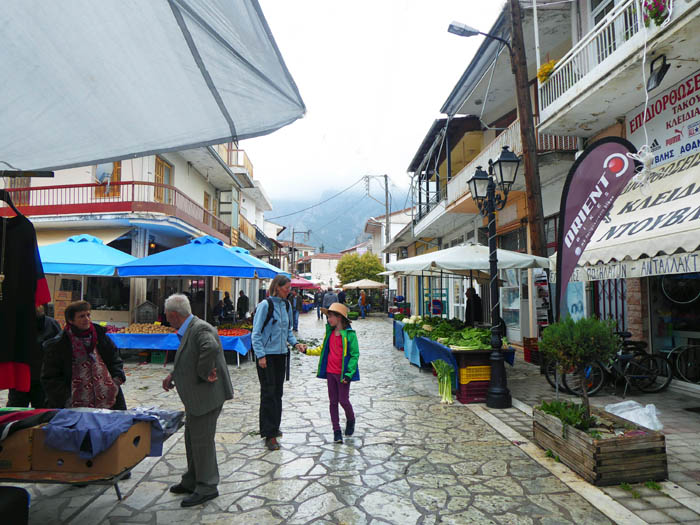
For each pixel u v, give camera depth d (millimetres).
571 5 10070
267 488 3873
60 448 2967
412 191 23938
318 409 6555
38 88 2406
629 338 8352
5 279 2510
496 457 4570
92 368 3998
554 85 9211
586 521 3273
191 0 1979
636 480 3887
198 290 20312
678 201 5785
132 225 15180
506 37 11430
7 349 2488
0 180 15758
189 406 3605
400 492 3779
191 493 3797
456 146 19016
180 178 18781
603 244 6426
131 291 15141
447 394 6973
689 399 6863
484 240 17156
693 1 5410
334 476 4117
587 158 5516
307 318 32031
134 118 2742
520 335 13383
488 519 3314
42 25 2066
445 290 22750
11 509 2580
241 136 3021
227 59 2336
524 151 8141
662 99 7477
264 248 34812
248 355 11453
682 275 7594
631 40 6520
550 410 4762
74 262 10312
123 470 3039
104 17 2053
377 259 45156
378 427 5645
